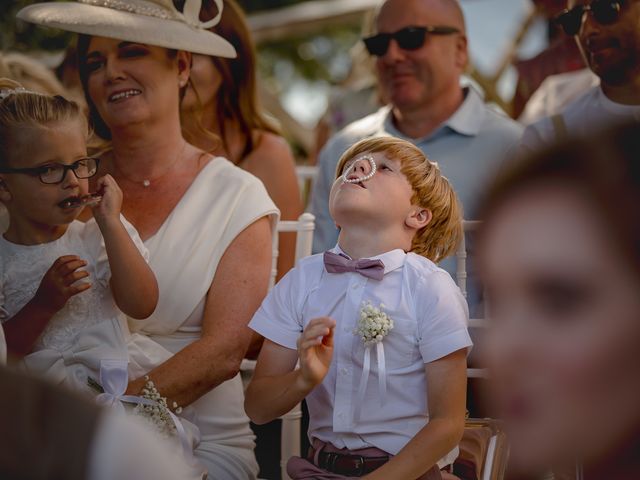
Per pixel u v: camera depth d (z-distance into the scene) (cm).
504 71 615
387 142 229
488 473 229
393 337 218
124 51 271
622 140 57
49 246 249
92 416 75
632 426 57
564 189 58
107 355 244
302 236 296
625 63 308
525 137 339
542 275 58
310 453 229
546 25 520
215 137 350
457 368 215
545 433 59
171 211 272
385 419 217
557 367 58
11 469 70
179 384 250
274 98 686
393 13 392
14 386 75
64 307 246
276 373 229
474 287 271
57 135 239
